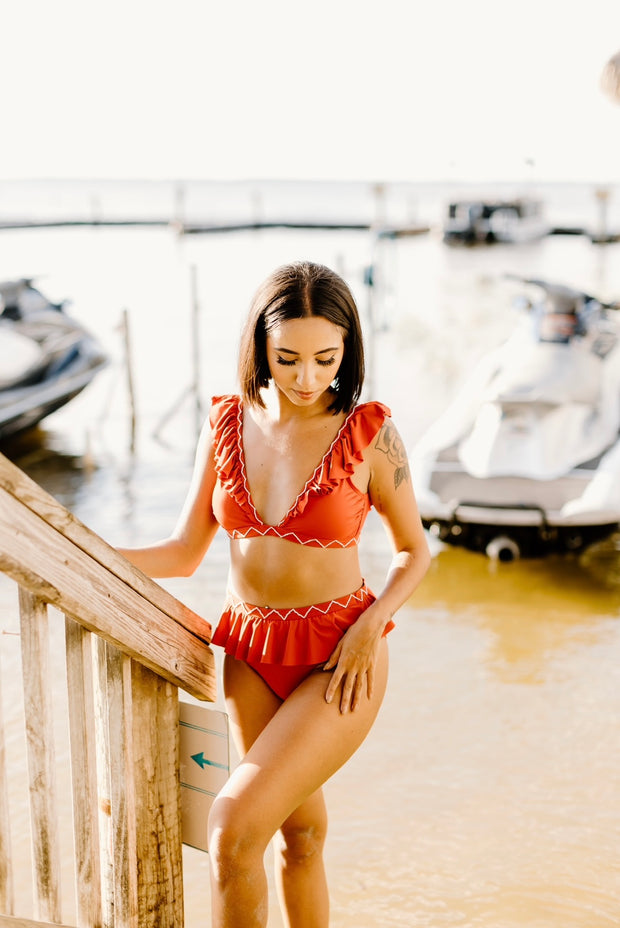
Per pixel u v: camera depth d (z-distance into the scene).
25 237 51.69
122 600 1.77
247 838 1.76
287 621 1.99
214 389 14.18
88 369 11.63
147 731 1.92
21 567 1.60
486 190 80.06
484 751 4.41
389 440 2.01
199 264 34.53
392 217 66.62
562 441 7.36
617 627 6.00
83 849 1.87
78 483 9.70
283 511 1.99
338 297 1.86
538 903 3.29
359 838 3.70
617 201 77.94
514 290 26.75
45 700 1.75
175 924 2.03
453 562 7.29
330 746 1.90
